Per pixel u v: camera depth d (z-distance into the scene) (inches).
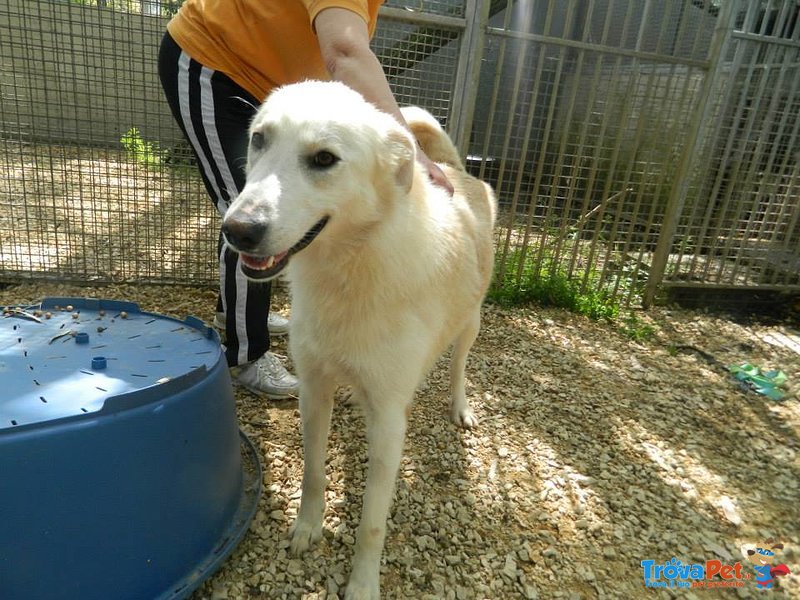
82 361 40.8
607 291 103.0
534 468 56.7
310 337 41.8
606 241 111.1
